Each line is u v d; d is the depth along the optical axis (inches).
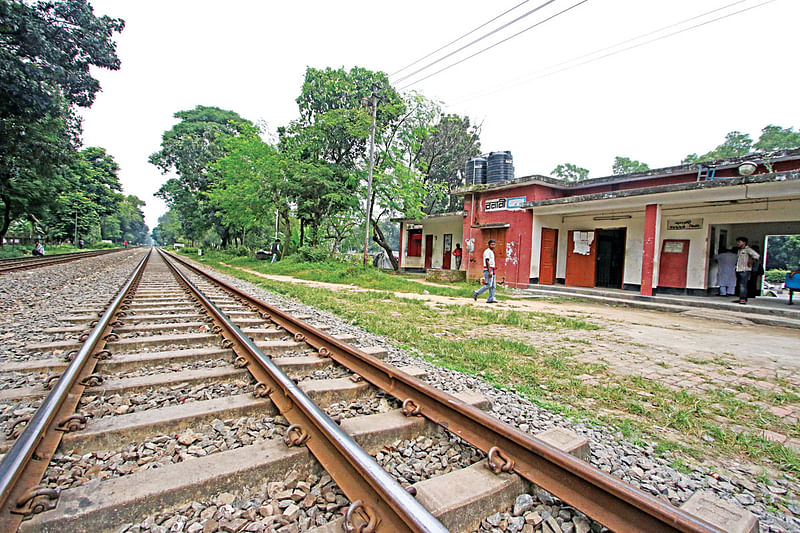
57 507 71.4
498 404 138.6
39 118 770.8
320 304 365.4
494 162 734.5
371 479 75.4
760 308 375.9
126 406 118.2
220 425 110.2
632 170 1593.3
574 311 394.0
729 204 450.3
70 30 810.8
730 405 148.0
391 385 136.8
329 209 1009.5
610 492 73.4
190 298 343.3
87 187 2055.9
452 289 558.9
